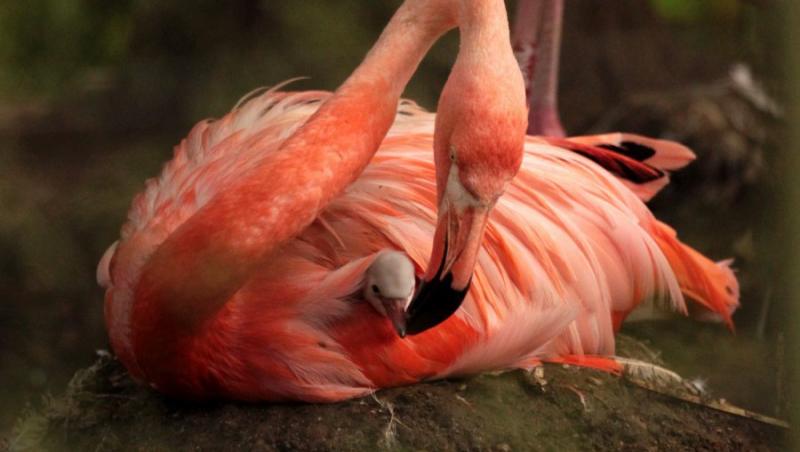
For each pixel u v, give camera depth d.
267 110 5.61
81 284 9.51
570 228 5.19
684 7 9.28
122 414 5.04
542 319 4.95
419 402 4.78
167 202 4.92
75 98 11.65
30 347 8.70
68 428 5.12
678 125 9.05
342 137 4.47
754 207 8.27
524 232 5.04
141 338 4.41
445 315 4.05
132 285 4.61
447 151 4.03
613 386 5.18
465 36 4.08
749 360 5.73
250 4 10.88
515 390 5.00
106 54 11.61
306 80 10.48
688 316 5.96
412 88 10.09
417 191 4.95
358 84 4.59
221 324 4.48
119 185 10.48
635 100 9.48
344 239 4.75
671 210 8.67
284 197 4.29
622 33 10.73
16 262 9.66
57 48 11.64
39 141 11.17
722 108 9.05
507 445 4.67
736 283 6.05
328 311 4.61
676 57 10.55
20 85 11.84
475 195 3.91
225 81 10.76
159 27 11.23
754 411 5.24
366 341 4.66
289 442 4.54
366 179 4.99
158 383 4.68
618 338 5.84
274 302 4.57
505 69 3.95
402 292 4.31
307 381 4.65
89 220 10.08
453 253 3.98
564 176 5.38
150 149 10.84
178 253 4.23
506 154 3.87
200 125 5.63
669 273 5.49
